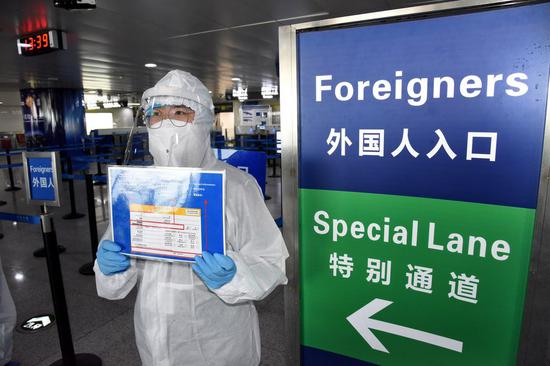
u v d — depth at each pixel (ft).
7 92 54.54
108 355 7.42
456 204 3.32
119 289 4.14
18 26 15.83
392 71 3.38
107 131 38.75
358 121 3.59
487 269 3.30
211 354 4.02
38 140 39.99
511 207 3.11
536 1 2.81
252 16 15.94
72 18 15.19
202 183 3.33
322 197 3.89
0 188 27.27
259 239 3.91
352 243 3.85
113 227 3.67
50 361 7.30
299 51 3.73
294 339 4.29
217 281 3.37
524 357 3.25
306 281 4.15
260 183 7.58
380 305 3.83
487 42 3.00
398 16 3.27
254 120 53.67
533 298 3.14
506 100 3.00
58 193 6.34
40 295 10.05
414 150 3.41
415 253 3.58
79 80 34.50
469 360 3.51
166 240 3.49
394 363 3.87
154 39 19.80
